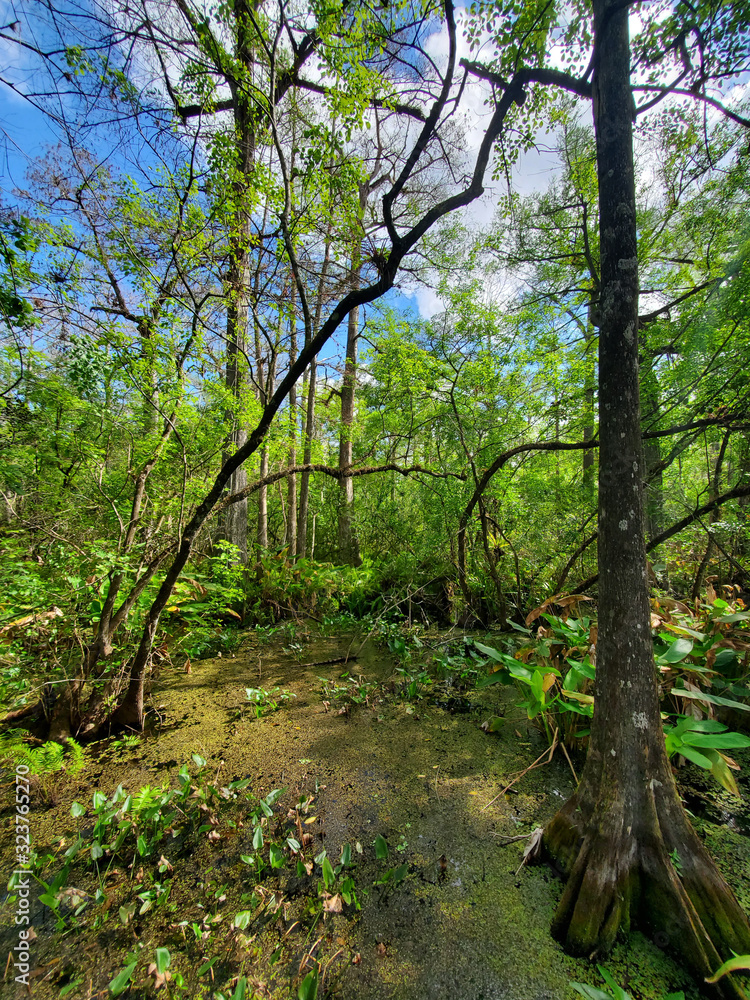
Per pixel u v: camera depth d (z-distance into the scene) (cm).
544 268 504
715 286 312
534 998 117
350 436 648
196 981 124
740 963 103
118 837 168
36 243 243
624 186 147
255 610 495
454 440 495
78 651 272
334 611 511
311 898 151
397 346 486
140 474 304
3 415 284
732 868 161
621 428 145
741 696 235
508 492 504
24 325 246
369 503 626
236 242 305
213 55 223
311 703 301
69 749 236
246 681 339
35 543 302
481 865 164
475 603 473
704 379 315
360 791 208
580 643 244
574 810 157
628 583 142
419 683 336
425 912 145
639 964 124
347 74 203
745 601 413
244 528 519
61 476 333
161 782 213
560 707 220
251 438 236
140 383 265
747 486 275
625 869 134
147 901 147
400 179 193
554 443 331
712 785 214
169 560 343
